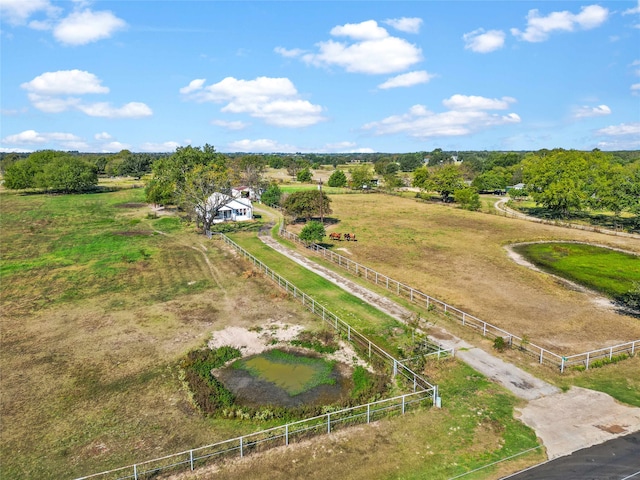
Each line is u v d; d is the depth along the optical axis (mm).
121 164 168375
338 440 17922
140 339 27891
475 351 25750
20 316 31781
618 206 70562
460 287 38406
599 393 21266
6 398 21312
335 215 81062
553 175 84375
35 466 16656
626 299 34500
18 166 109312
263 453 17141
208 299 35000
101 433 18625
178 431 18719
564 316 31734
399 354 25484
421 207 92938
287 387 22547
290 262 45844
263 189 104812
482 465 16344
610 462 16281
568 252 51906
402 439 17969
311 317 31156
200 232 62000
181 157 90000
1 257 48500
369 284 38688
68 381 22906
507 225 70250
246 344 27281
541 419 19141
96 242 55750
